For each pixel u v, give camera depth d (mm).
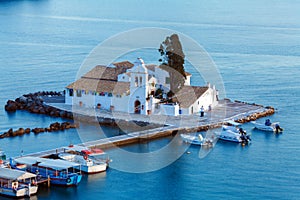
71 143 129625
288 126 147625
